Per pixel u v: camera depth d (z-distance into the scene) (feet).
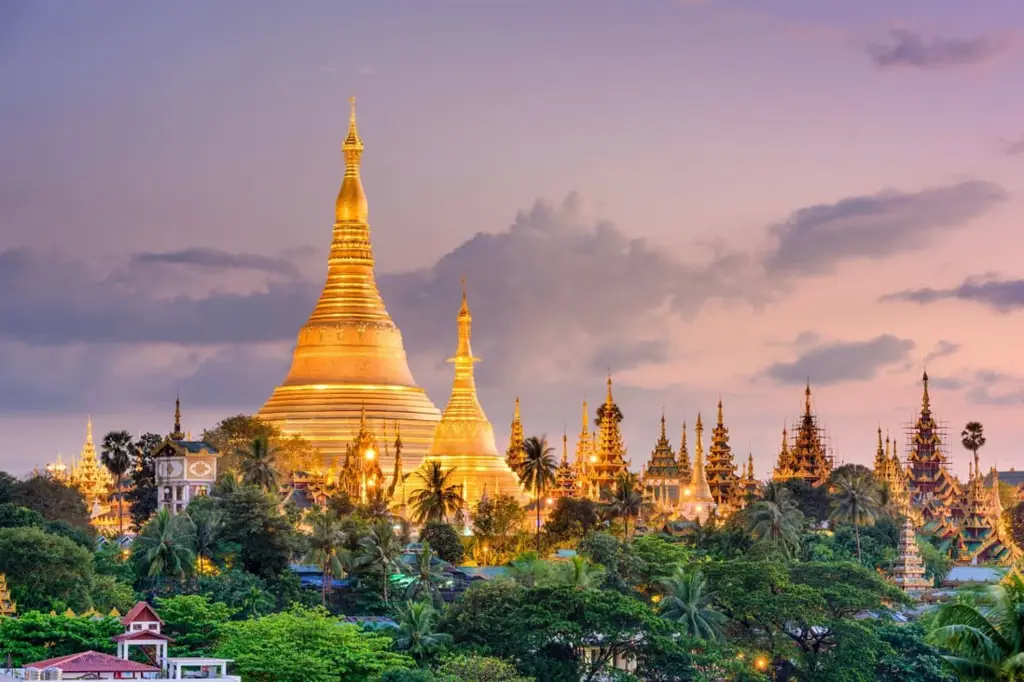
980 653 491.31
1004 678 491.31
